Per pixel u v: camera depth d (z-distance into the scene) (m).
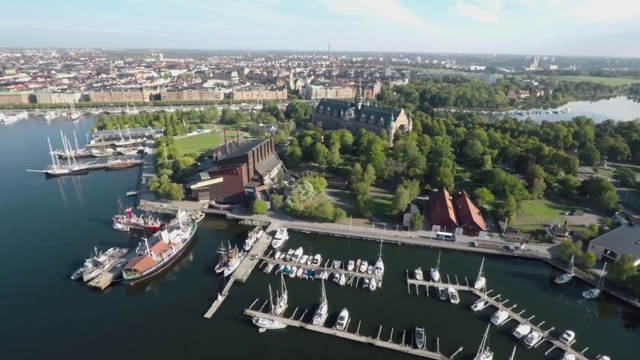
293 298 110.19
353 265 124.12
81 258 130.75
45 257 131.25
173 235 134.25
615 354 93.25
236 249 131.62
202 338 95.69
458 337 96.31
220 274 122.31
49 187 196.38
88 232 148.62
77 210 168.62
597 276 118.44
